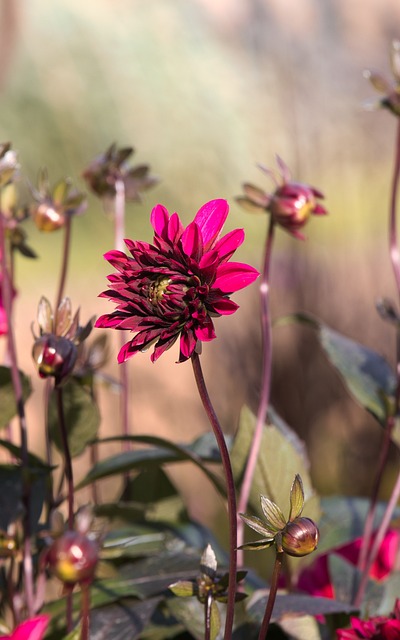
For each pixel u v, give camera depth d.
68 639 1.15
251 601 1.33
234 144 9.50
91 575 1.00
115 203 1.54
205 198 9.41
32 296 7.03
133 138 9.92
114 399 3.89
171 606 1.32
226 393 3.83
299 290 3.78
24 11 10.11
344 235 4.22
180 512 1.53
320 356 3.70
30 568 1.28
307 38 7.70
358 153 5.02
